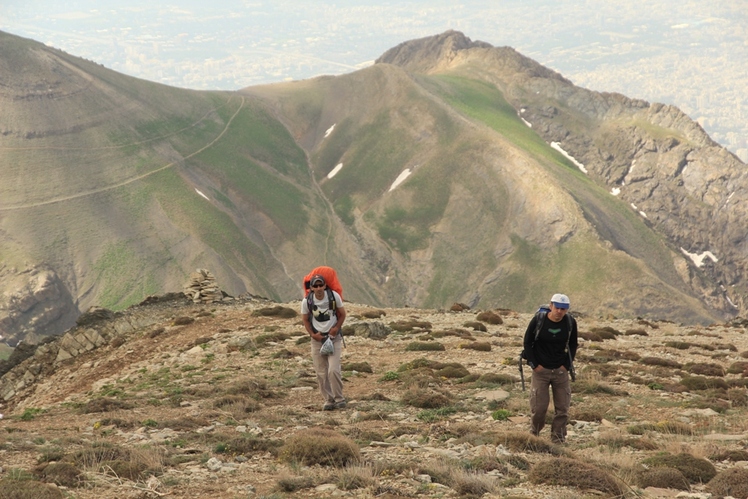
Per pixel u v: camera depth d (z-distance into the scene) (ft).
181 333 89.10
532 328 32.30
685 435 34.06
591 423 37.81
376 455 27.43
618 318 119.14
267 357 68.39
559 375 32.53
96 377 77.10
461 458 26.86
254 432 33.27
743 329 102.68
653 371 57.21
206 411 40.24
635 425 36.65
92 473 22.52
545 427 36.32
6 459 25.49
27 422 41.78
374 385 51.21
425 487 22.00
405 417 38.45
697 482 24.34
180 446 29.68
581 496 20.74
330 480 22.40
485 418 38.27
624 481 23.49
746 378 55.93
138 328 95.71
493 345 71.51
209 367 66.44
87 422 38.96
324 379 42.14
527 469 25.34
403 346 71.46
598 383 48.37
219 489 21.65
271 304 111.65
